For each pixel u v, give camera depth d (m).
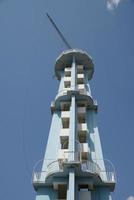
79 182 45.81
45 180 46.88
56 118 57.34
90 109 59.56
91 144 53.06
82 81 65.44
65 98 58.94
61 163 46.53
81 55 69.69
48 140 53.53
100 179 46.47
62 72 69.31
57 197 46.25
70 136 49.69
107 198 46.09
